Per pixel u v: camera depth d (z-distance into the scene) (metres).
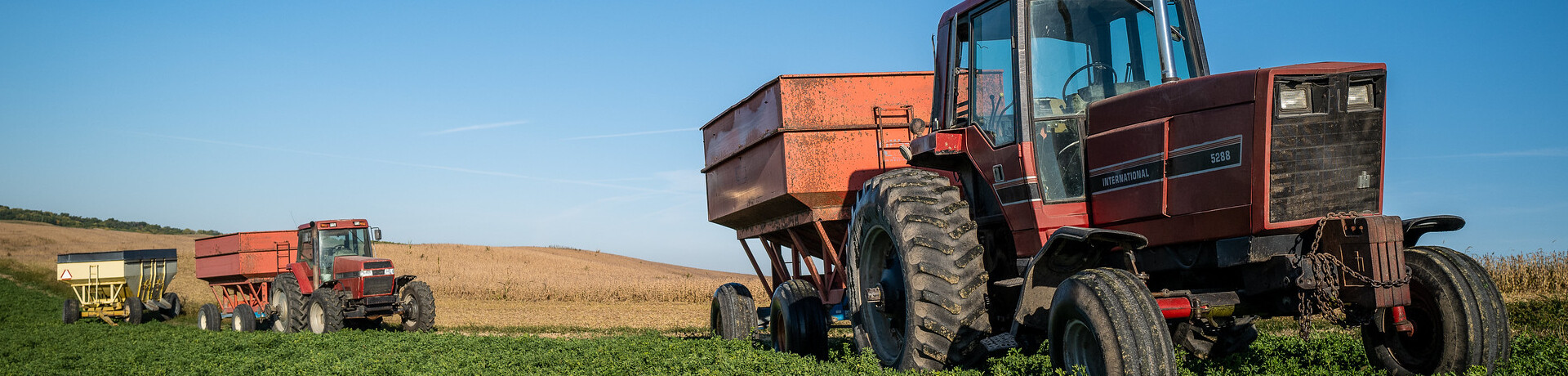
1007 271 7.29
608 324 22.59
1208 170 5.74
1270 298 6.02
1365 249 5.40
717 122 12.30
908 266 6.98
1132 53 6.82
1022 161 6.48
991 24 7.07
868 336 8.27
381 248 61.84
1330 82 5.60
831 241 10.73
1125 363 5.18
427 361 11.77
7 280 41.47
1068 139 6.60
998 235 7.35
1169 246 6.16
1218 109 5.70
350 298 18.72
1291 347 8.34
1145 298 5.38
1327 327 11.75
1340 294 5.67
